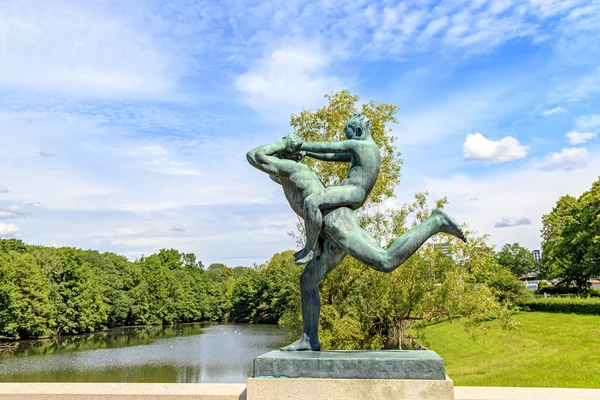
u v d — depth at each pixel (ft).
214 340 167.12
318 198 19.60
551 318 120.06
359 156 20.24
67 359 119.24
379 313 62.59
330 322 57.82
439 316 60.54
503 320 60.49
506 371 63.93
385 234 61.67
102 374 98.22
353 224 19.56
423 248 59.57
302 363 17.75
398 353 18.89
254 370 18.02
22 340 158.51
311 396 17.21
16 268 153.28
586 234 144.15
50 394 19.24
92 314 186.80
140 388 19.72
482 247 60.95
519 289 144.25
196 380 91.35
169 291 251.80
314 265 20.59
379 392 17.02
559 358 68.13
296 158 21.89
